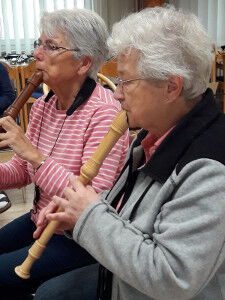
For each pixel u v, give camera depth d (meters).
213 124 0.80
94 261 1.20
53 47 1.19
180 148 0.79
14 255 1.20
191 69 0.77
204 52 0.78
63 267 1.17
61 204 0.83
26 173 1.44
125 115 0.89
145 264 0.73
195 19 0.81
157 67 0.76
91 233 0.77
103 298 0.91
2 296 1.18
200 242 0.69
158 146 0.83
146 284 0.73
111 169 1.15
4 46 5.06
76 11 1.19
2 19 4.96
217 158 0.73
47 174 1.15
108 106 1.19
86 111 1.21
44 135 1.31
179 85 0.78
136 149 0.98
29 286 1.17
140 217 0.82
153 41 0.76
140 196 0.85
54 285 1.07
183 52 0.76
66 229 0.97
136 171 0.90
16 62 4.14
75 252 1.19
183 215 0.72
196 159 0.74
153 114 0.83
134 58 0.79
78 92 1.23
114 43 0.82
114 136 0.91
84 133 1.20
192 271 0.69
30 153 1.16
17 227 1.42
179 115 0.83
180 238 0.71
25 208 2.64
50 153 1.27
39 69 1.26
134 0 5.53
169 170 0.80
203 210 0.70
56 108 1.31
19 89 3.42
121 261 0.74
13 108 1.29
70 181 0.87
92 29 1.18
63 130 1.25
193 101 0.83
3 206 1.71
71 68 1.21
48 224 0.95
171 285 0.71
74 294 1.04
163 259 0.72
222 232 0.70
